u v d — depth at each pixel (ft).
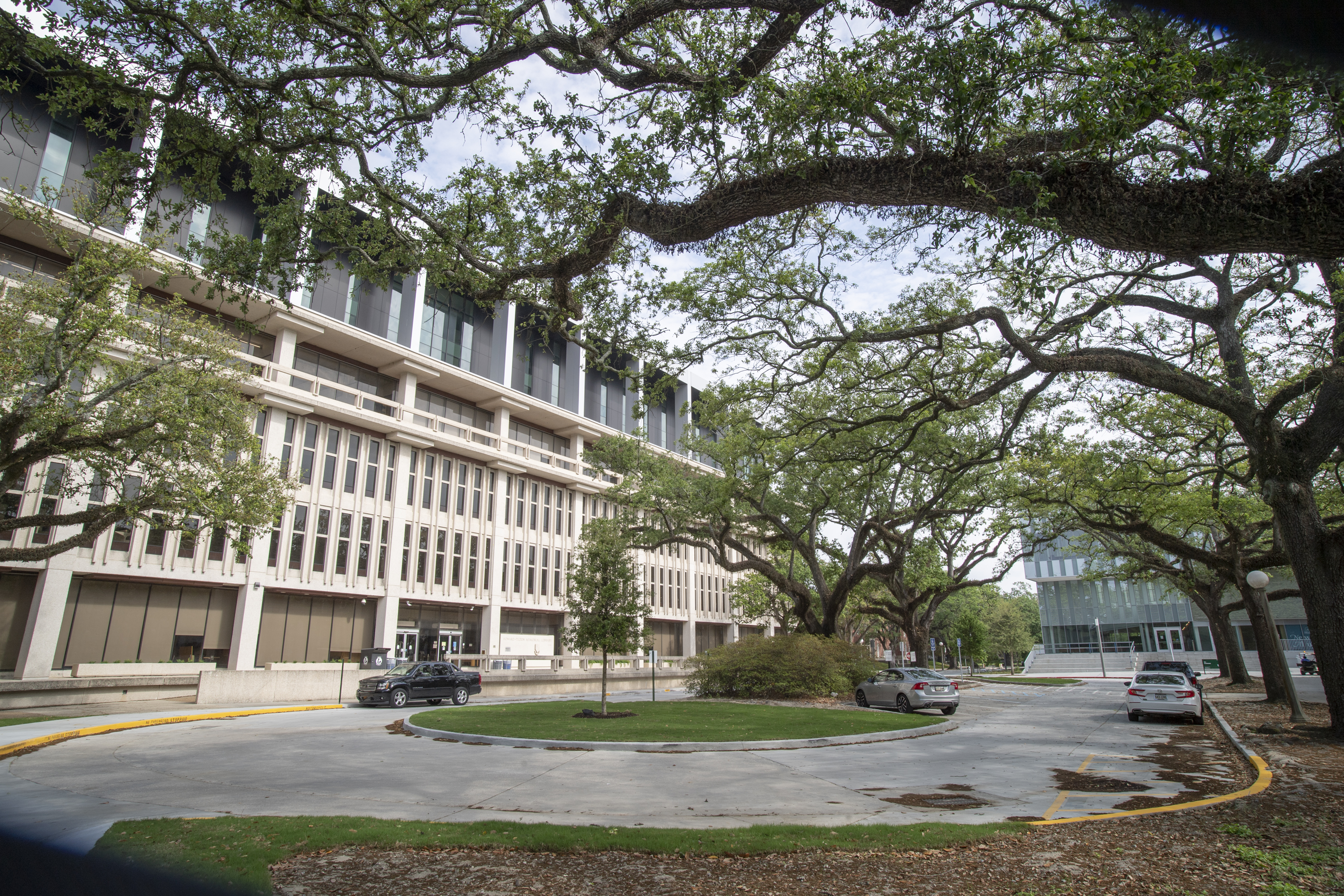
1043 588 239.30
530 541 170.71
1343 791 30.09
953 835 23.36
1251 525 86.99
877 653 288.92
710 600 228.63
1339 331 46.29
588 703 84.23
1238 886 18.21
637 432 108.58
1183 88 21.25
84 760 41.04
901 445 70.59
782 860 21.20
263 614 122.93
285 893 17.83
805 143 25.40
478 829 24.12
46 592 96.84
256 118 33.45
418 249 39.14
